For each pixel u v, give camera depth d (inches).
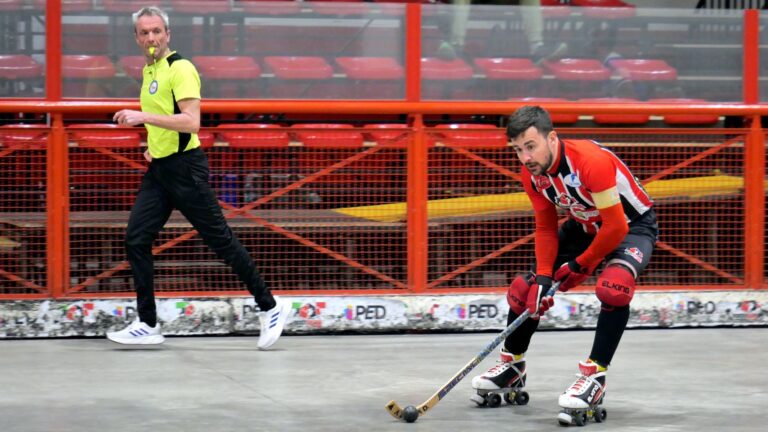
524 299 546.9
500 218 820.6
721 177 837.8
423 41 802.2
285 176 793.6
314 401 573.3
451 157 811.4
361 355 719.1
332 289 810.8
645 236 551.2
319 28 791.1
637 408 560.4
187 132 693.9
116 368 666.2
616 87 826.8
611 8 822.5
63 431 501.7
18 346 743.7
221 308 790.5
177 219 796.0
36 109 760.3
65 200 773.3
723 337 794.2
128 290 798.5
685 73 833.5
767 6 1160.2
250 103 781.9
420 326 807.7
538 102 815.1
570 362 695.1
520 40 815.1
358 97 796.0
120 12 772.6
